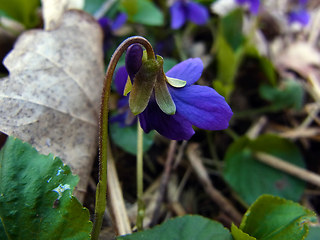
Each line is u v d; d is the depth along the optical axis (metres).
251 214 0.07
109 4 0.13
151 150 0.11
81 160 0.08
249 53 0.13
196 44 0.14
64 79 0.09
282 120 0.13
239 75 0.14
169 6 0.14
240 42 0.13
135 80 0.06
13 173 0.06
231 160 0.10
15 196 0.06
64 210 0.06
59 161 0.06
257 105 0.13
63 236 0.06
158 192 0.10
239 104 0.13
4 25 0.12
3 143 0.08
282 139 0.11
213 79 0.13
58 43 0.09
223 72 0.13
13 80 0.08
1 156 0.06
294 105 0.13
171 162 0.10
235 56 0.12
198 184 0.11
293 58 0.15
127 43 0.05
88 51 0.09
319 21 0.17
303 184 0.11
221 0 0.15
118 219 0.08
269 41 0.16
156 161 0.11
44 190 0.06
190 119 0.06
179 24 0.13
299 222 0.07
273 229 0.07
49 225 0.06
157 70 0.06
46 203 0.06
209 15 0.15
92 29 0.10
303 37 0.17
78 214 0.06
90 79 0.09
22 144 0.06
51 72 0.08
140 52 0.05
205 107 0.06
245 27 0.15
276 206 0.07
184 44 0.14
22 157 0.06
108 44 0.12
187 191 0.10
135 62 0.06
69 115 0.08
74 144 0.08
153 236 0.07
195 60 0.06
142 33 0.13
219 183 0.11
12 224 0.06
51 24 0.09
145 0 0.13
